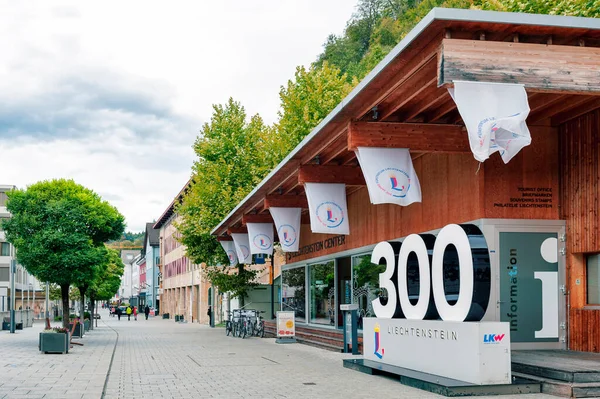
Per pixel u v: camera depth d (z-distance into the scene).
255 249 29.12
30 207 25.06
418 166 17.94
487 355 11.10
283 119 38.34
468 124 9.63
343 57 75.69
